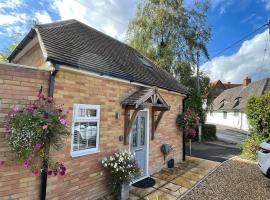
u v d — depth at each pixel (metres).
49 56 4.45
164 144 8.67
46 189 4.40
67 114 4.88
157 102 7.29
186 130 10.04
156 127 8.05
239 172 8.33
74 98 5.07
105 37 9.97
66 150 4.84
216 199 5.73
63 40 6.12
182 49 17.72
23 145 3.66
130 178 5.72
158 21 17.16
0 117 3.87
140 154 7.40
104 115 5.89
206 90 19.30
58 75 4.73
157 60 17.20
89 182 5.38
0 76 3.91
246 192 6.23
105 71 5.74
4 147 3.86
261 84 31.19
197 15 18.00
